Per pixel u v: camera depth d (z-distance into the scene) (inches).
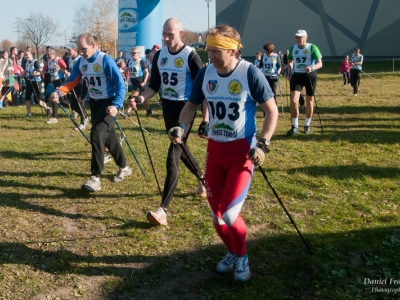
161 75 188.7
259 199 204.1
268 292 131.0
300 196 208.4
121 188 223.0
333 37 1531.7
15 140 346.0
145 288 135.6
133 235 168.6
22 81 644.7
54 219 183.8
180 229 174.6
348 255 151.8
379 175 238.1
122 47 732.7
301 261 146.6
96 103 223.3
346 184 223.9
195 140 335.6
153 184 228.8
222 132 135.1
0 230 171.8
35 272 142.9
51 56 492.1
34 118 466.6
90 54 214.7
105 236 168.2
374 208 191.8
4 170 255.6
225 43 126.0
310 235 165.9
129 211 192.5
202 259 151.7
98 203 202.5
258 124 407.2
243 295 130.1
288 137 342.0
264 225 177.5
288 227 173.9
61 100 241.4
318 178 233.9
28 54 481.1
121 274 142.3
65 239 165.5
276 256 152.6
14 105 602.5
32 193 215.5
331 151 294.4
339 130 372.2
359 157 277.0
